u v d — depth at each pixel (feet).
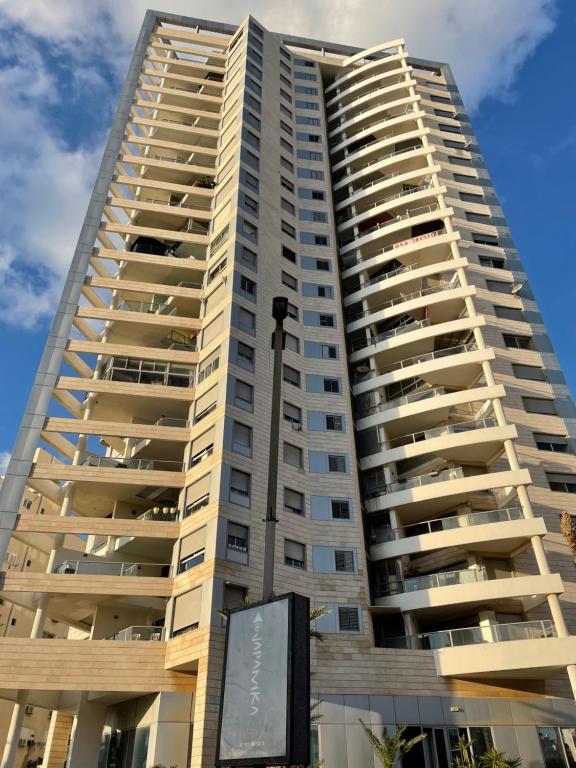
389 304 141.18
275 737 30.12
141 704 87.30
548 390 123.95
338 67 201.16
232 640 35.88
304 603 34.09
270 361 116.67
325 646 90.43
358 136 174.29
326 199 157.99
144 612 102.22
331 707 84.23
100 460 105.81
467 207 155.63
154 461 106.93
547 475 112.57
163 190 146.41
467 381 125.29
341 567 100.48
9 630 163.84
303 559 99.45
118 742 90.02
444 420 119.96
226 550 89.97
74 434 103.50
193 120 170.91
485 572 95.25
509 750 83.71
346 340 138.41
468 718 85.66
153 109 169.37
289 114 176.14
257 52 179.01
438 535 101.35
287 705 30.42
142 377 114.52
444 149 170.09
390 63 195.52
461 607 99.25
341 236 158.30
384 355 131.95
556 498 109.81
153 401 112.57
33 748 167.12
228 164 148.97
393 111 181.98
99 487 104.22
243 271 124.26
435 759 82.17
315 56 201.77
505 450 108.17
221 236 134.10
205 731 75.25
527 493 102.06
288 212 148.97
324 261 144.15
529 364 127.34
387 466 114.83
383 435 119.65
